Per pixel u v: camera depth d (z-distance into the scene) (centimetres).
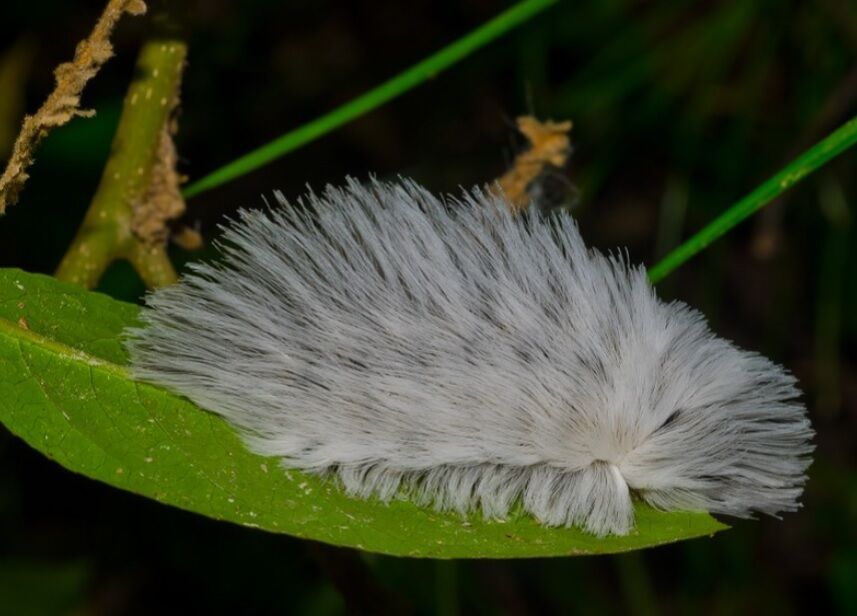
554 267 17
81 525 27
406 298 17
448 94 31
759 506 17
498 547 16
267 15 30
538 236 17
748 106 25
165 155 19
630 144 26
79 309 17
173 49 19
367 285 17
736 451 17
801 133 25
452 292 17
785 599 30
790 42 26
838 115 25
